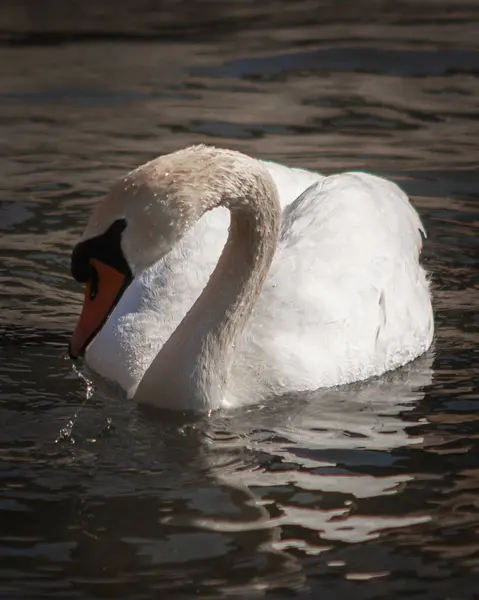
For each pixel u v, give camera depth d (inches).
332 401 442.6
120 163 689.0
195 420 423.8
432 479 376.8
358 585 318.7
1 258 565.0
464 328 507.8
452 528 346.9
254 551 334.3
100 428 415.2
